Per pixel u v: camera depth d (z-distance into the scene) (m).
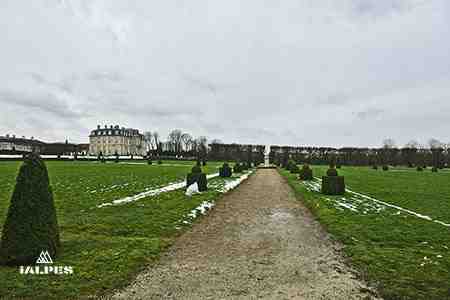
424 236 9.55
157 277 6.34
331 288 5.88
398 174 42.16
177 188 21.14
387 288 5.85
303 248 8.49
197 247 8.53
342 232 10.06
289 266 7.06
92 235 9.45
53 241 7.20
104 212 12.66
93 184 22.22
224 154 90.50
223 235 9.85
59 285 5.83
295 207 15.39
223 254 7.91
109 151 134.00
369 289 5.85
